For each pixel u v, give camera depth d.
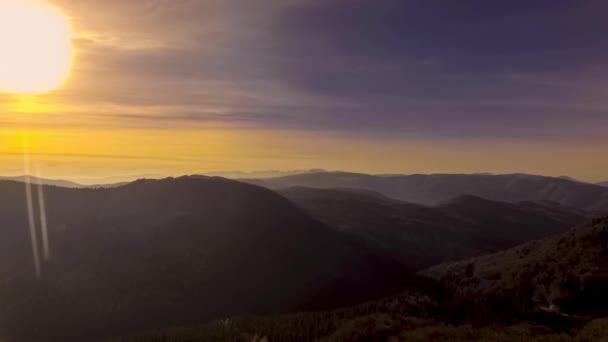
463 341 57.53
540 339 56.47
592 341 52.31
